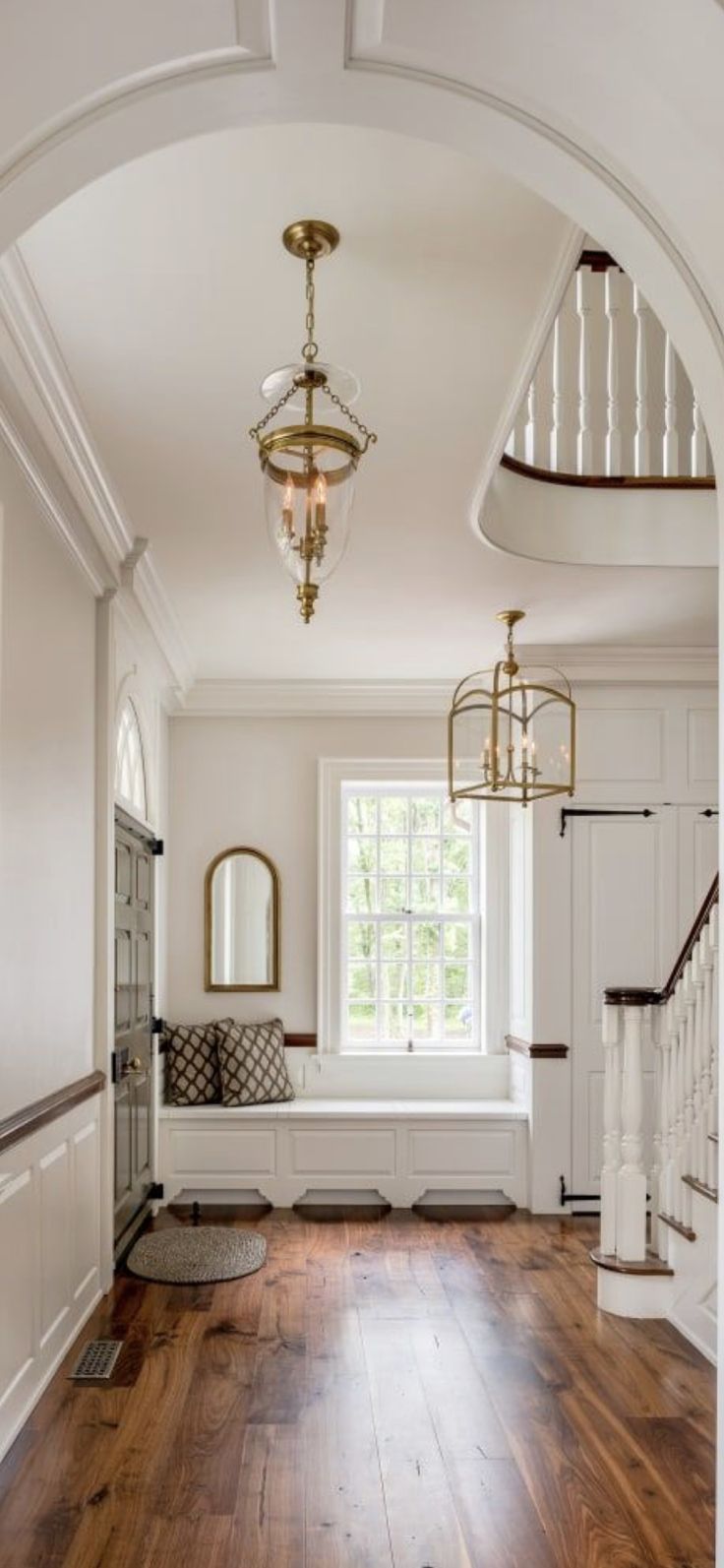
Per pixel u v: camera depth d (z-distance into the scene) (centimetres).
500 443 351
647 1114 583
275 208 237
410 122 184
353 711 702
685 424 520
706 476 479
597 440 496
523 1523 291
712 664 635
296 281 265
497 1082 687
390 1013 710
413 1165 636
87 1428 344
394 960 712
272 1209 627
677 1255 438
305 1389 375
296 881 703
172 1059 659
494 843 698
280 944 698
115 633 477
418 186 230
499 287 269
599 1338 423
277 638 598
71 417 328
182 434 348
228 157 220
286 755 706
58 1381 378
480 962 709
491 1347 414
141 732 575
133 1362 396
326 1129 637
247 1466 321
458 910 716
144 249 251
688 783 640
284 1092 670
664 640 611
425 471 374
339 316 281
